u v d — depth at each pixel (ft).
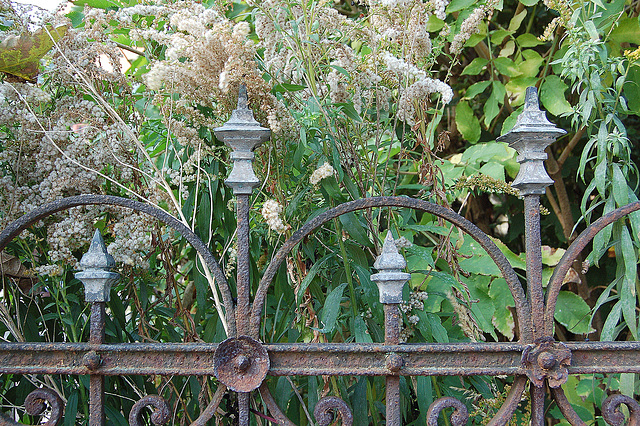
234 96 4.56
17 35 4.88
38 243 5.32
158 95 4.90
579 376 8.16
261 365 3.91
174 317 5.85
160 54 5.84
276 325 5.77
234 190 4.05
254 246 5.85
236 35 4.17
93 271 3.99
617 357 4.03
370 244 5.20
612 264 9.24
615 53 8.09
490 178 5.60
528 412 6.27
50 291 5.32
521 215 9.95
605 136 5.44
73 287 5.70
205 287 5.65
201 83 4.58
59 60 5.06
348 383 5.82
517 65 8.75
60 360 3.99
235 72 4.17
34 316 5.76
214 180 5.51
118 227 5.03
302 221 5.47
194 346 3.94
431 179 5.85
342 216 5.11
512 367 3.96
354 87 5.54
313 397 4.97
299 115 5.11
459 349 3.95
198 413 5.83
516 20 8.95
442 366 3.96
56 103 5.38
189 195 5.62
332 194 5.01
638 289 6.00
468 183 5.73
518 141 4.07
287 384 5.04
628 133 9.57
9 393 5.64
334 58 5.68
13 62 4.94
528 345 3.95
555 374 3.92
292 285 5.57
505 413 3.98
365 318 5.44
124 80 5.24
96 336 3.99
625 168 5.59
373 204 4.00
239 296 4.02
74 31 5.12
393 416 3.96
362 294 5.46
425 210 4.00
